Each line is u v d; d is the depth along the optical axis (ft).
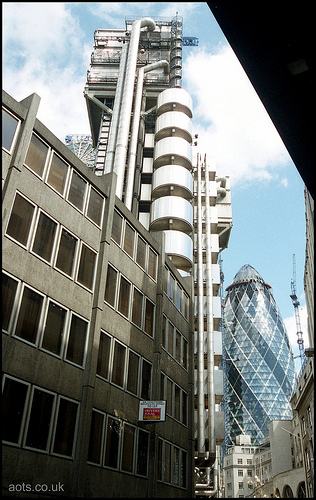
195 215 192.65
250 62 33.86
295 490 232.73
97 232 73.56
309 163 39.65
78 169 71.10
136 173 186.91
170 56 229.25
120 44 234.38
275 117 37.27
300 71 33.53
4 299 52.13
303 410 217.77
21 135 59.52
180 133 191.52
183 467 91.09
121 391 70.69
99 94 218.79
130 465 68.49
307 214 135.85
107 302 72.28
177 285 106.93
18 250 55.88
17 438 49.11
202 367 150.00
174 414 91.04
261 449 456.86
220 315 172.76
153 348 85.51
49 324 58.49
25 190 59.00
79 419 59.21
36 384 53.78
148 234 92.38
